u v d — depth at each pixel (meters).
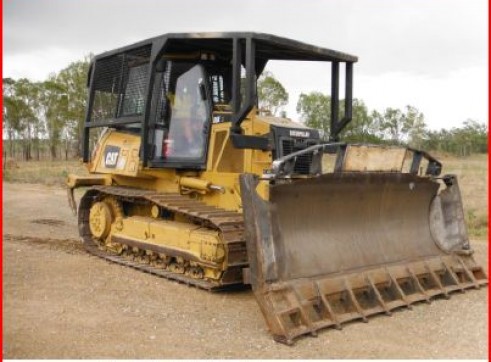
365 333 6.19
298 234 6.87
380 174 7.50
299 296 6.21
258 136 8.00
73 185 10.95
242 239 7.60
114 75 10.14
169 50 9.09
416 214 8.53
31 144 61.91
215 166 8.55
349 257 7.26
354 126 47.78
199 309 7.02
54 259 9.54
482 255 10.59
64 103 46.94
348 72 9.41
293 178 6.51
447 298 7.62
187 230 8.29
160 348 5.59
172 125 9.12
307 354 5.55
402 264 7.71
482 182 25.47
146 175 9.65
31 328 6.02
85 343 5.64
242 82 9.32
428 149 62.06
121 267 9.23
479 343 5.91
